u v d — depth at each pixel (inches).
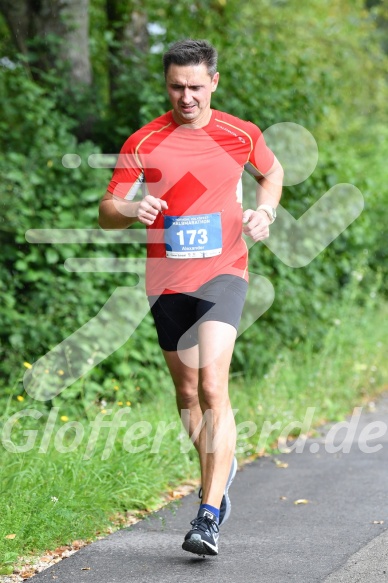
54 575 402.9
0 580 398.6
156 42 1002.1
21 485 482.6
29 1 895.1
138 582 391.9
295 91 940.6
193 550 408.2
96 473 516.7
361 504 519.8
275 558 422.3
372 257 1316.4
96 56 1024.2
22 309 738.8
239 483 587.2
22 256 731.4
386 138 1606.8
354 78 1368.1
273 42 991.0
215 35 990.4
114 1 983.0
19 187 748.0
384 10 1438.2
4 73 815.1
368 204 1087.6
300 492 556.4
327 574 396.2
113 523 488.1
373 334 1084.5
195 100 434.6
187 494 555.2
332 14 1338.6
